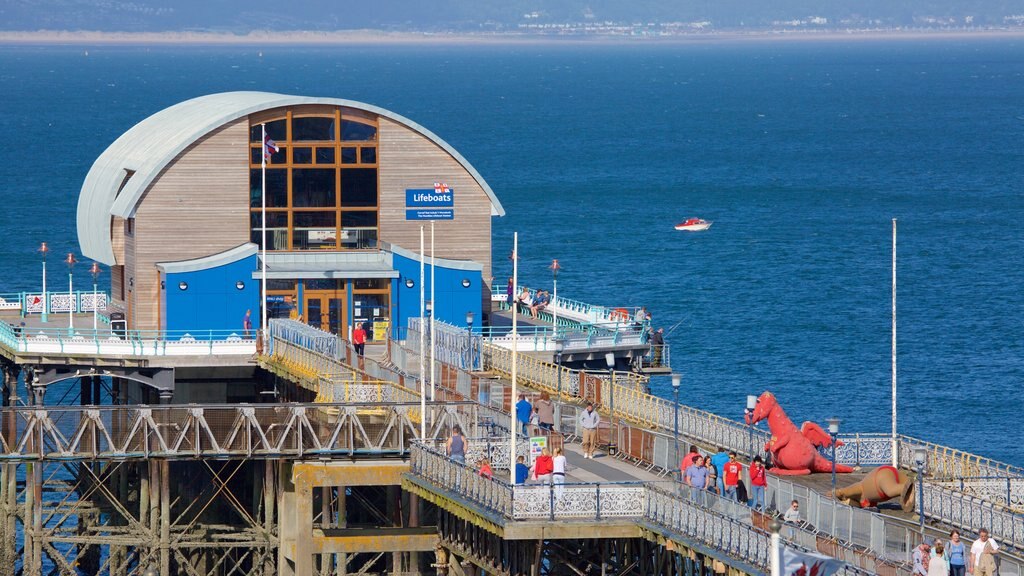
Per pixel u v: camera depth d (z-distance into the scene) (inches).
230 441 7534.5
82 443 7564.0
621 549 6284.5
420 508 7637.8
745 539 5388.8
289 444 7613.2
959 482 6328.7
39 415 7421.3
